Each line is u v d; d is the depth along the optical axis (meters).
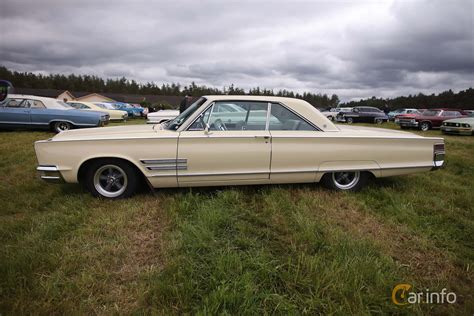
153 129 3.54
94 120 9.23
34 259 2.07
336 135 3.46
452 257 2.33
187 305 1.72
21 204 3.16
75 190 3.54
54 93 58.03
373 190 3.69
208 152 3.21
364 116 19.92
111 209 3.05
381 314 1.74
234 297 1.72
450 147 8.34
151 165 3.17
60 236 2.50
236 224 2.71
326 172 3.50
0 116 8.73
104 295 1.82
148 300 1.79
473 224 2.88
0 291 1.78
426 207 3.26
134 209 3.02
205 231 2.48
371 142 3.50
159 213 2.99
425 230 2.75
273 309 1.71
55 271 2.02
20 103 8.91
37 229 2.56
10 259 2.04
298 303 1.77
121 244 2.38
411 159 3.62
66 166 3.11
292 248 2.34
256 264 2.07
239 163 3.29
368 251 2.29
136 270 2.07
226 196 3.26
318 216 2.97
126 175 3.24
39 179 4.03
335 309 1.70
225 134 3.24
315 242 2.39
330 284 1.87
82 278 1.92
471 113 19.09
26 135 8.32
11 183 3.88
